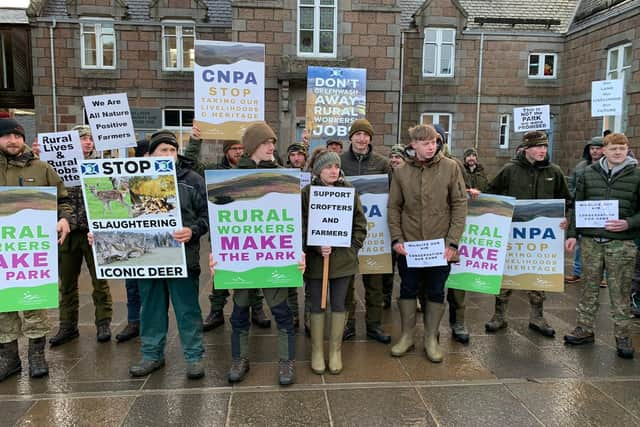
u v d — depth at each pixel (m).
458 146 15.68
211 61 4.77
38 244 3.56
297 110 12.99
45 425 3.01
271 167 3.65
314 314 3.80
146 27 14.64
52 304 3.61
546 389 3.51
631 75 12.47
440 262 3.85
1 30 15.46
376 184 4.36
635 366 3.92
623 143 4.04
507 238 4.26
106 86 14.69
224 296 4.86
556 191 4.70
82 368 3.85
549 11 16.02
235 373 3.61
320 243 3.62
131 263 3.52
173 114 15.03
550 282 4.55
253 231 3.52
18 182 3.72
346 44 12.78
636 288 5.32
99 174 3.43
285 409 3.21
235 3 12.48
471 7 16.03
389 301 5.56
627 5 12.72
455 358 4.09
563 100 15.52
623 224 4.01
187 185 3.64
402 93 15.36
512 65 15.53
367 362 4.01
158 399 3.34
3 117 3.83
